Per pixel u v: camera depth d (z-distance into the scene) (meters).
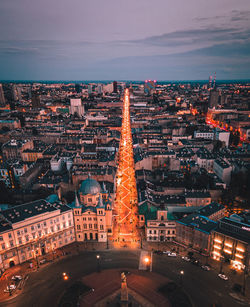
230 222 148.12
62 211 163.12
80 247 163.50
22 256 149.50
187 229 160.12
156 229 165.88
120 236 173.38
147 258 151.75
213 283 132.50
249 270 138.88
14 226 143.62
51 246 159.50
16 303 122.94
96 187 174.50
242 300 122.06
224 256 146.88
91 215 165.88
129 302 116.88
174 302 120.38
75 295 124.69
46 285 133.25
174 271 141.25
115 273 140.50
